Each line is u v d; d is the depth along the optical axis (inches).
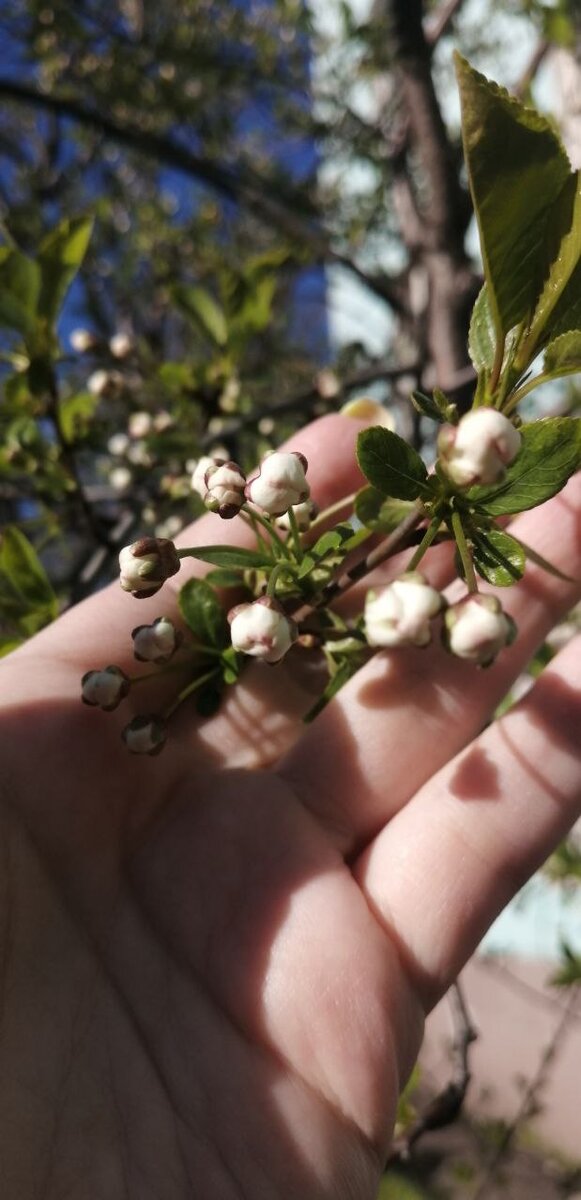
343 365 11.0
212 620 4.1
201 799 4.6
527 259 2.7
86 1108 3.6
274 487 3.3
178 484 6.1
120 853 4.3
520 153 2.5
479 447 2.7
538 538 4.8
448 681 4.7
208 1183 3.5
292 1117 3.7
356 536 3.7
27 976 3.7
